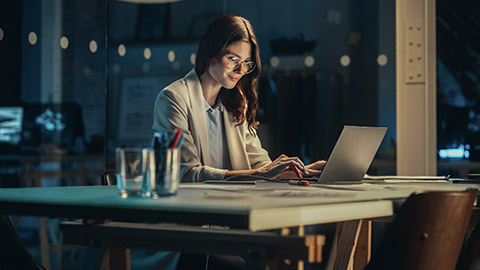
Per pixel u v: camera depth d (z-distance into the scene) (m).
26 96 5.21
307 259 1.11
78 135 5.45
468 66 3.99
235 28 2.21
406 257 1.29
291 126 4.58
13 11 5.14
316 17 4.53
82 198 1.21
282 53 4.62
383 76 4.37
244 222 0.99
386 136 4.34
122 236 1.31
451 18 4.02
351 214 1.18
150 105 5.66
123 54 5.71
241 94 2.32
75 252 4.55
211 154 2.28
